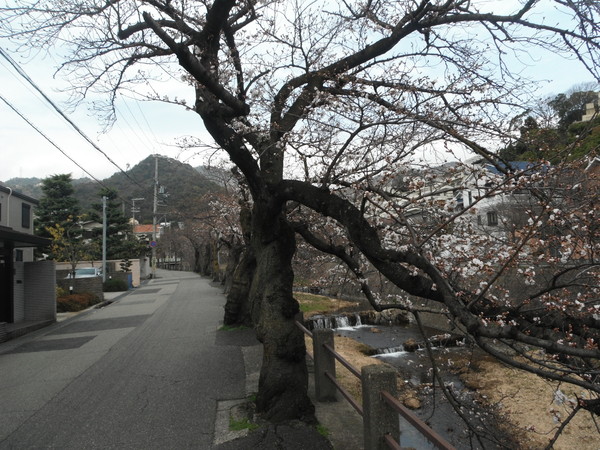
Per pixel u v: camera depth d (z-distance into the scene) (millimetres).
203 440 4188
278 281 4914
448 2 4242
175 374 6648
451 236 3854
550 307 3072
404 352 11461
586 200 3156
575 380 2318
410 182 3975
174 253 75625
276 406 4441
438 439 2289
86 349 9211
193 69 4203
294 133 4633
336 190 4723
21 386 6535
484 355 9688
